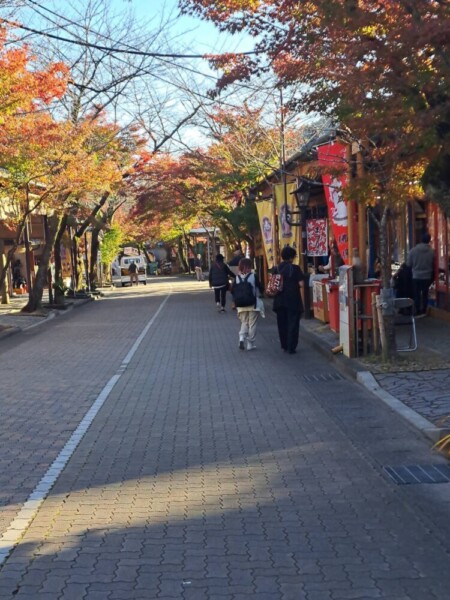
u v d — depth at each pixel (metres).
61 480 6.92
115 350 16.95
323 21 9.30
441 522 5.59
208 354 15.45
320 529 5.49
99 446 8.16
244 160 26.36
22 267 47.75
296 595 4.41
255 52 11.03
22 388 12.11
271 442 8.09
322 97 9.99
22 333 22.45
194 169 35.12
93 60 25.56
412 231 19.67
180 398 10.77
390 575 4.66
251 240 33.66
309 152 17.58
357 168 12.99
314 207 27.42
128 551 5.16
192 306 31.09
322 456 7.48
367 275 17.56
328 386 11.28
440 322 17.06
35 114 21.78
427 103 8.65
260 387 11.41
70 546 5.27
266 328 20.09
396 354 12.34
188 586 4.58
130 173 32.75
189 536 5.42
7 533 5.55
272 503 6.11
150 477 6.94
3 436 8.73
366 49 8.80
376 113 8.92
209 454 7.69
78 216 37.75
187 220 52.81
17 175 22.77
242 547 5.18
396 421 8.88
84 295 38.91
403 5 8.40
